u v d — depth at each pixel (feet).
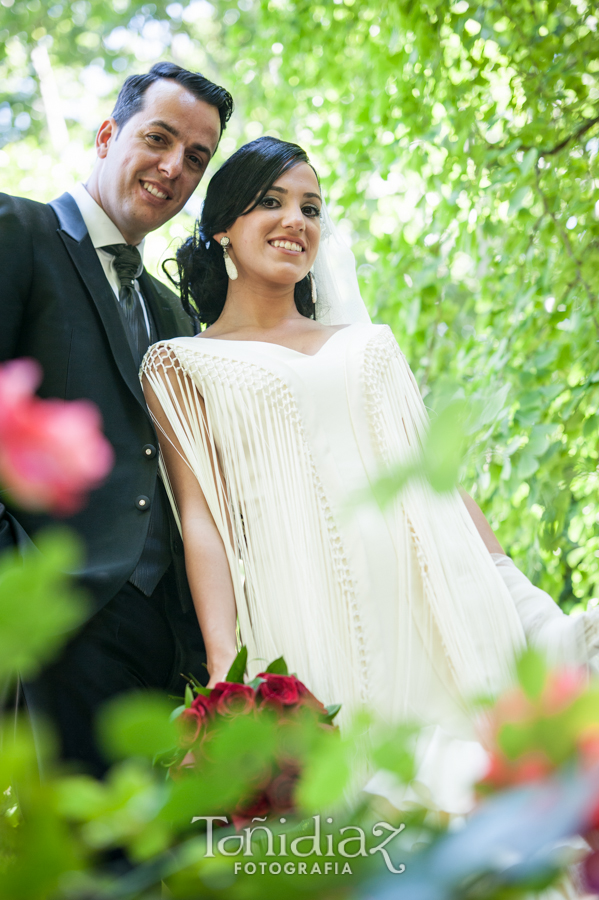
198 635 6.91
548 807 1.48
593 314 10.03
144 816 2.04
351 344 6.76
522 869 1.62
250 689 4.10
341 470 6.17
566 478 9.81
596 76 11.43
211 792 1.95
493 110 11.89
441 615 5.83
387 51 13.05
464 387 10.60
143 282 7.67
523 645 5.85
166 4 28.32
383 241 12.70
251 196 6.95
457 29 11.79
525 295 10.59
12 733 5.94
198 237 7.50
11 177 21.70
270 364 6.50
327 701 5.66
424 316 12.00
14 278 6.46
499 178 10.77
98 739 5.97
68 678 5.99
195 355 6.71
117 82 28.58
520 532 10.52
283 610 5.95
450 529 6.24
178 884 2.03
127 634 6.33
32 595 1.59
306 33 15.10
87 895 1.94
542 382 10.06
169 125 7.48
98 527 6.17
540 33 11.96
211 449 6.52
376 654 5.72
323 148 15.07
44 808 1.82
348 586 5.87
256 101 17.42
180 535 6.84
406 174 13.15
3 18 26.86
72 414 1.72
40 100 27.66
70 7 27.71
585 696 1.66
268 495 6.22
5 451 1.65
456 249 11.88
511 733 1.69
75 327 6.60
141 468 6.43
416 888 1.49
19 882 1.75
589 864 1.67
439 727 5.20
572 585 11.01
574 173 10.91
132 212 7.47
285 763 2.61
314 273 7.77
